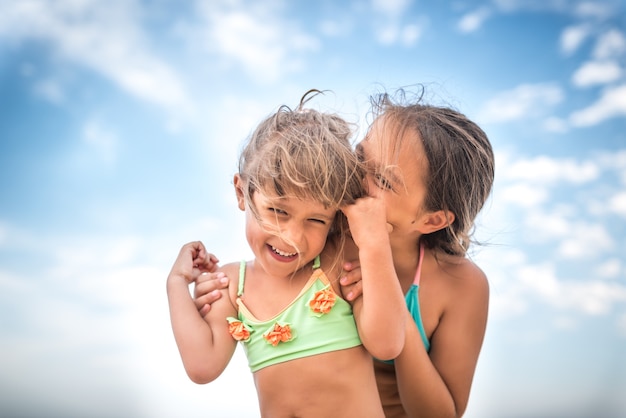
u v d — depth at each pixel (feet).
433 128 4.40
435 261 4.76
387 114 4.44
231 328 4.06
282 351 3.92
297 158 3.73
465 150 4.50
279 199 3.71
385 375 4.83
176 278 4.30
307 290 4.05
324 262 4.17
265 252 3.92
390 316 3.77
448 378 4.73
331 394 3.89
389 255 3.82
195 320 4.04
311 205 3.73
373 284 3.78
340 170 3.83
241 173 4.05
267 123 4.09
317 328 3.95
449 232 4.68
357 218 3.83
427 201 4.35
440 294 4.73
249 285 4.19
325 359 3.90
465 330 4.76
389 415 4.92
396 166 4.23
